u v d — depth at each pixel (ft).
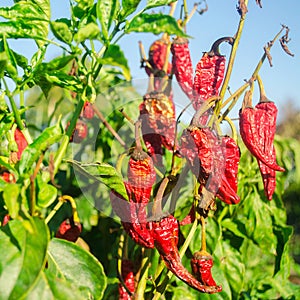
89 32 1.78
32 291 1.68
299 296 3.58
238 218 3.40
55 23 1.81
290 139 3.78
